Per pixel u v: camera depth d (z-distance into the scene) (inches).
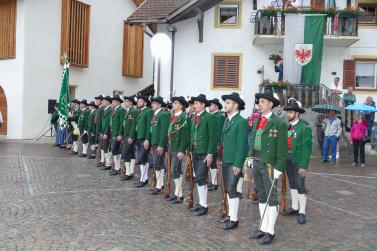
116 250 245.8
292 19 759.1
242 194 392.5
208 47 826.2
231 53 822.5
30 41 888.3
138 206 348.2
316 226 306.5
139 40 1208.2
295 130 318.0
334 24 767.7
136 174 491.5
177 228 291.9
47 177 459.2
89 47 1030.4
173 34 820.0
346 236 284.5
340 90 775.1
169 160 372.5
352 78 820.6
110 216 316.2
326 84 824.9
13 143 800.9
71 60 971.9
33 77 899.4
